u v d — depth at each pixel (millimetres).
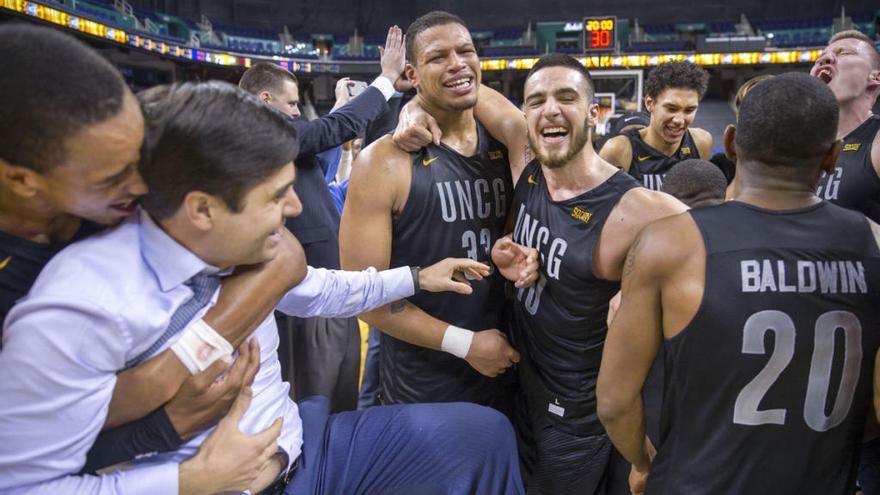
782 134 978
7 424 698
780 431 1013
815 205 1020
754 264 982
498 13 17844
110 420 786
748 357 994
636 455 1327
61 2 11406
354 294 1270
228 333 860
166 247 818
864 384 1018
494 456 1192
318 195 2336
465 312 1791
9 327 709
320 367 2375
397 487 1165
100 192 744
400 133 1668
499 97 1855
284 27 17578
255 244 856
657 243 1047
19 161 690
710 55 13609
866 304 993
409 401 1897
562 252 1524
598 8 17422
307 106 14805
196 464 837
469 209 1747
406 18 18109
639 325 1115
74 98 670
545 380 1698
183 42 13773
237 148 771
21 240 811
